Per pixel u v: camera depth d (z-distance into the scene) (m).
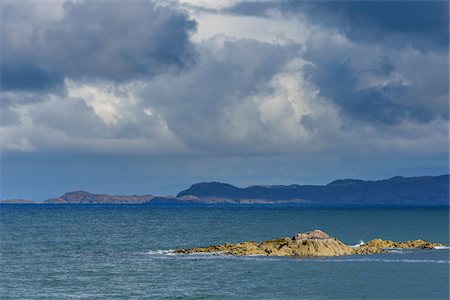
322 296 134.12
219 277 156.62
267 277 156.50
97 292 138.12
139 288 142.88
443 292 138.12
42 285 146.75
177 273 163.12
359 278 154.88
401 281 151.00
